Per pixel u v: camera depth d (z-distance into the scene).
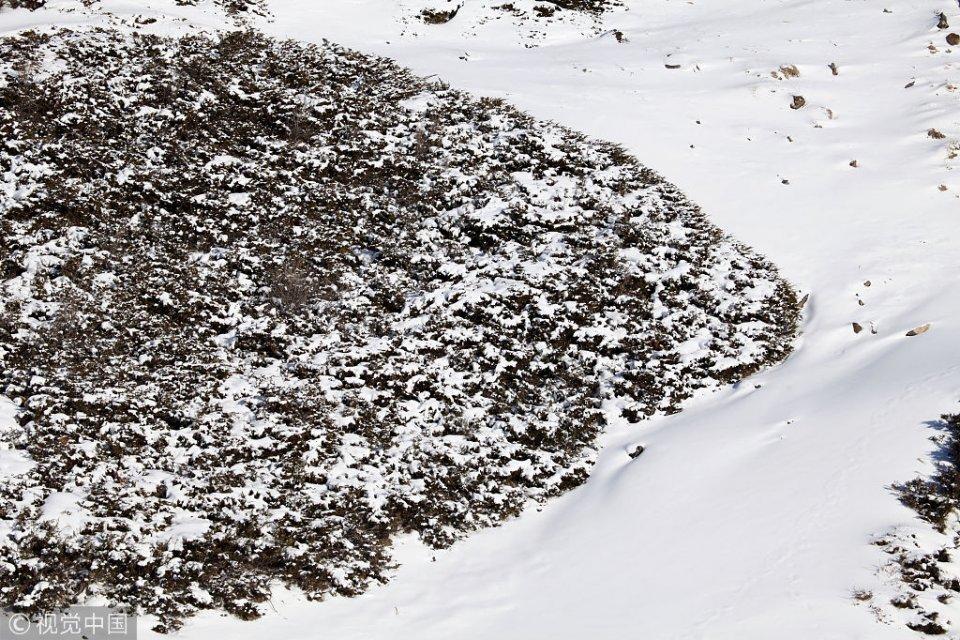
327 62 32.34
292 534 16.92
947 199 27.44
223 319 21.78
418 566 17.05
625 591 15.77
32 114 26.34
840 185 28.50
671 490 18.22
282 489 17.84
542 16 39.66
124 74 29.00
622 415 21.25
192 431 18.70
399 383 20.86
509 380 21.61
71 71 28.42
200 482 17.58
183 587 15.20
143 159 26.02
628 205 26.92
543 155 28.28
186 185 25.61
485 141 28.80
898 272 24.47
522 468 19.58
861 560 15.30
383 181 27.03
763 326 23.34
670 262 25.14
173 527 16.38
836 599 14.58
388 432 19.64
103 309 21.19
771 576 15.37
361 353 21.34
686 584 15.62
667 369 22.19
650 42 37.59
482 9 39.28
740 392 21.45
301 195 26.08
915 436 17.86
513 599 16.09
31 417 18.11
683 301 24.02
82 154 25.48
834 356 21.88
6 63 28.12
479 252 24.86
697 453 19.17
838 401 19.72
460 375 21.36
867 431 18.33
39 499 16.11
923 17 38.06
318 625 15.16
